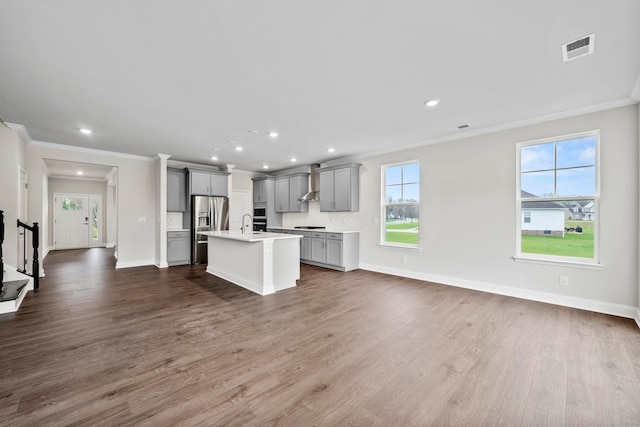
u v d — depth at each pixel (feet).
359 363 6.85
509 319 9.64
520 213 12.21
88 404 5.31
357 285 14.29
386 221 17.54
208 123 12.25
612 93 9.25
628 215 9.73
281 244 13.65
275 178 24.75
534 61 7.33
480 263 13.23
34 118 11.60
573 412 5.15
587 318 9.68
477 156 13.30
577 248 10.98
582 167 10.81
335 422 4.90
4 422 4.83
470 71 7.87
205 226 20.48
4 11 5.42
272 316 9.98
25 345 7.69
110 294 12.64
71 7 5.36
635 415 5.07
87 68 7.65
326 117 11.51
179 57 7.16
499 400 5.50
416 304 11.28
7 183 12.47
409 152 15.96
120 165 18.45
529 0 5.22
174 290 13.37
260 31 6.15
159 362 6.86
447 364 6.81
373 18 5.74
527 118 11.58
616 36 6.24
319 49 6.84
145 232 19.54
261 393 5.69
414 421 4.93
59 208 29.01
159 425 4.80
